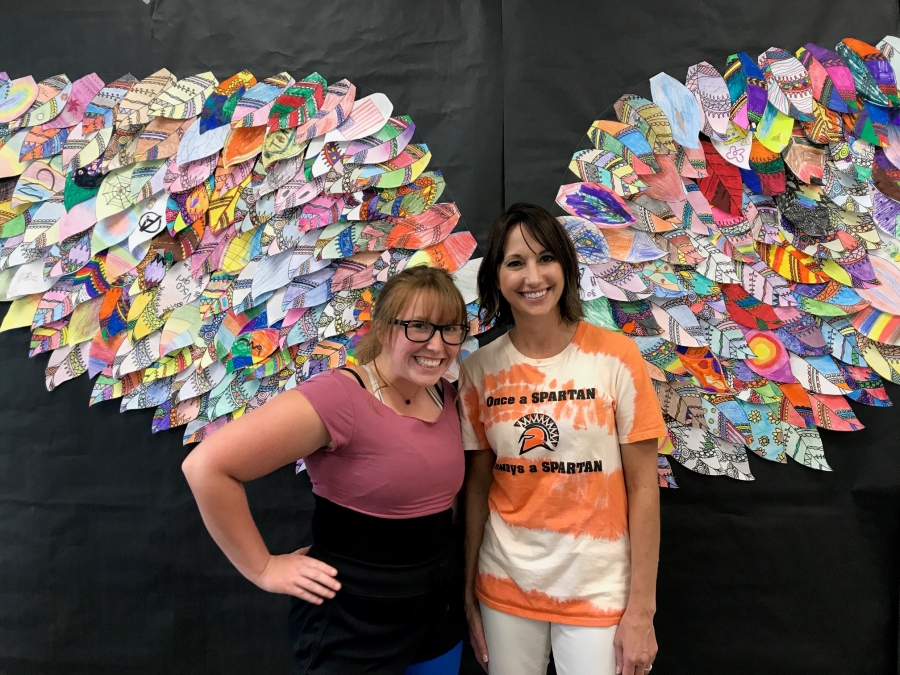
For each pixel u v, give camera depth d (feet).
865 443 3.99
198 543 4.32
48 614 4.42
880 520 3.98
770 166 3.97
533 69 4.12
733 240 4.00
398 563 2.91
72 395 4.40
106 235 4.25
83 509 4.39
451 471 3.03
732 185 4.00
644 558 2.99
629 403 3.05
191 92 4.22
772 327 3.99
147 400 4.30
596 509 3.03
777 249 4.00
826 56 3.97
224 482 2.67
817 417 3.99
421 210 4.12
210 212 4.18
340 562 2.90
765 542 4.04
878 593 3.97
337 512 2.93
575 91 4.10
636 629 2.91
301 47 4.23
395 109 4.19
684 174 4.02
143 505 4.35
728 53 4.03
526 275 3.02
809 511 4.01
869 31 3.97
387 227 4.11
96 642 4.37
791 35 4.01
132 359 4.28
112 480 4.37
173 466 4.33
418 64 4.18
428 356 2.88
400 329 2.85
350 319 4.10
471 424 3.39
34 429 4.43
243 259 4.19
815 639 4.01
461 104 4.16
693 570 4.08
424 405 3.13
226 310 4.20
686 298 4.05
